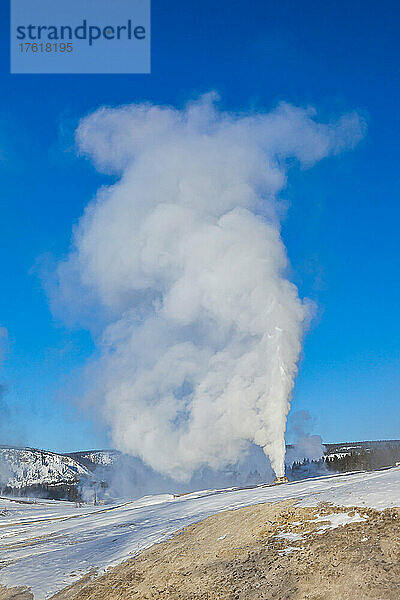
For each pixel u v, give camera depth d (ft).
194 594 86.12
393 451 379.76
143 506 221.05
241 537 104.42
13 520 258.57
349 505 103.04
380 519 92.43
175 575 96.32
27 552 148.05
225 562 94.79
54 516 257.14
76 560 126.31
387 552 80.94
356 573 77.46
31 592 107.76
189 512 156.87
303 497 121.39
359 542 85.97
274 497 139.64
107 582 103.14
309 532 96.22
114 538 143.84
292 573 82.58
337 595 73.97
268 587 80.89
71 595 101.40
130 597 92.84
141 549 120.26
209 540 110.11
